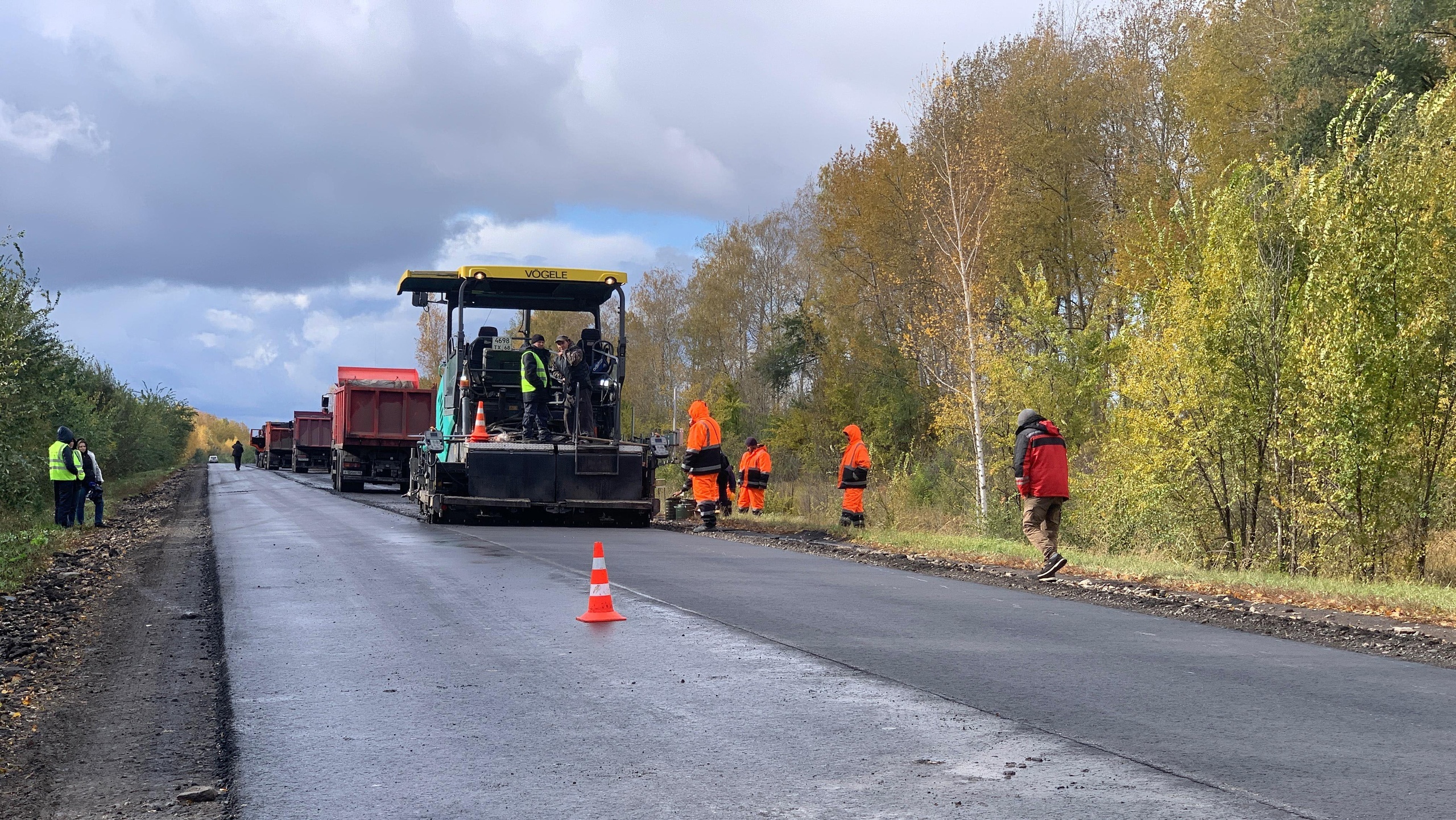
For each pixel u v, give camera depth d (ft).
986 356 76.54
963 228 83.10
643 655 23.85
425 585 34.40
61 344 72.43
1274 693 20.90
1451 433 45.01
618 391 64.34
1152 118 127.34
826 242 140.67
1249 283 47.80
